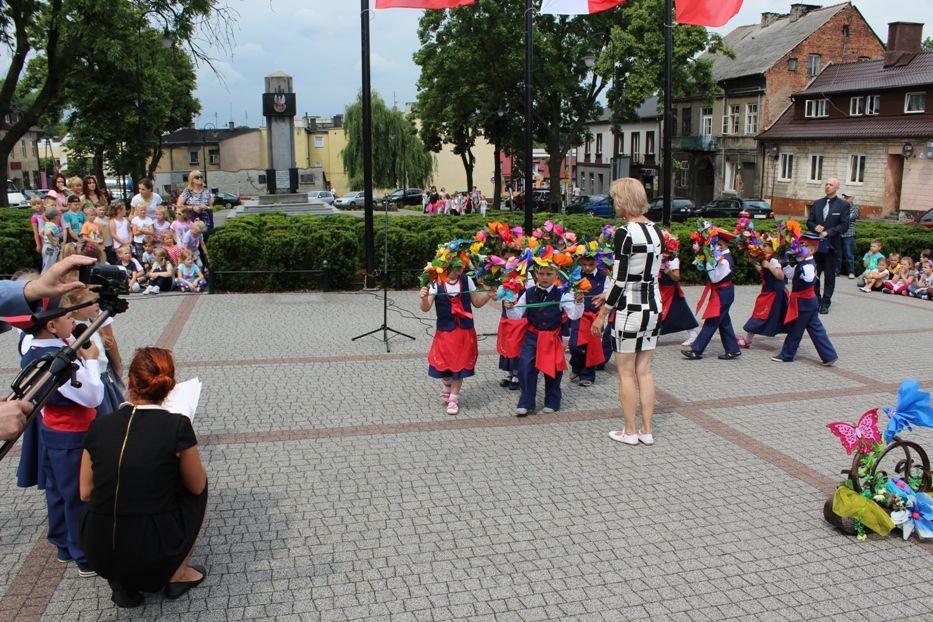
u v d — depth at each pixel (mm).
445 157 79250
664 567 4613
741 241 9375
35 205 13984
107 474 3756
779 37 47250
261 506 5320
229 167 74312
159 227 13805
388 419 7148
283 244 13484
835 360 9422
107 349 4922
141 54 21797
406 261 14258
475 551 4762
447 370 7207
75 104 37406
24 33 22672
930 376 8961
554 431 6957
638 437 6688
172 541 3859
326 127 86062
